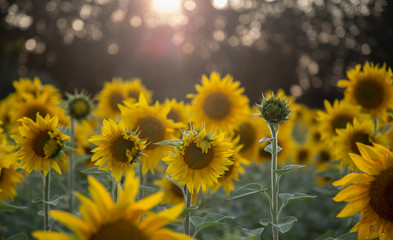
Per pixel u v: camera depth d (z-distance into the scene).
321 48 54.16
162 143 3.49
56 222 4.52
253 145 6.75
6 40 44.62
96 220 1.84
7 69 40.69
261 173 8.23
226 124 6.62
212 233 4.99
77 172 6.50
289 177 8.78
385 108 5.67
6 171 3.99
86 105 5.70
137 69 52.25
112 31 55.97
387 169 2.80
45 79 34.62
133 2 57.50
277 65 55.41
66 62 51.50
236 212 5.71
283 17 57.34
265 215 6.48
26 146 3.38
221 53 58.34
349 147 4.62
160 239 1.91
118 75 52.19
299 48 56.16
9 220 4.83
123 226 1.87
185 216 3.14
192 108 6.68
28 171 3.40
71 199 5.08
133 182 1.85
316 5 55.53
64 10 54.62
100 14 56.91
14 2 47.47
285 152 7.89
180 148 3.42
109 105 7.11
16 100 7.09
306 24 56.62
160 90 50.22
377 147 2.80
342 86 5.92
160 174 6.02
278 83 55.62
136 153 3.45
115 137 3.45
